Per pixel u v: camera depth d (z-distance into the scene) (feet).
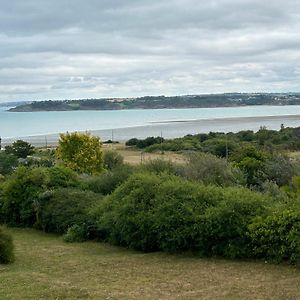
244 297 36.17
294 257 48.03
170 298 36.09
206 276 44.47
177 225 55.16
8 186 82.48
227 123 468.34
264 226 50.75
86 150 125.59
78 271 47.55
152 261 52.37
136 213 57.88
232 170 88.02
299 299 35.55
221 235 52.85
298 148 207.92
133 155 193.06
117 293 37.60
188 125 460.14
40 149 227.40
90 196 75.36
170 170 84.58
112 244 63.67
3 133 401.08
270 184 82.53
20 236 73.10
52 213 74.18
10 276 43.96
